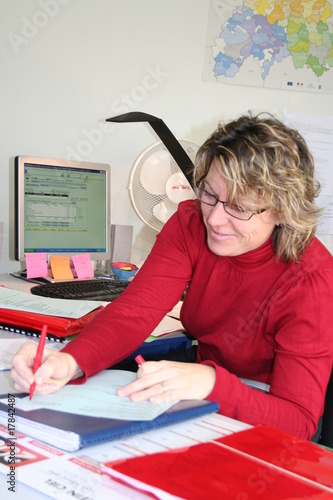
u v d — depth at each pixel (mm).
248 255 1129
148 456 688
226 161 987
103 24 2316
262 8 2562
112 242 2254
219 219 1032
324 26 2678
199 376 913
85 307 1397
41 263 1982
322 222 2766
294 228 1047
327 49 2701
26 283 1896
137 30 2373
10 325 1323
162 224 2244
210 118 2549
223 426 823
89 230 2164
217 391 908
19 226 1956
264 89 2627
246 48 2561
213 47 2504
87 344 1006
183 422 826
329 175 2758
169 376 894
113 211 2436
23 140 2262
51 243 2059
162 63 2432
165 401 850
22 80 2227
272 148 990
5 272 2289
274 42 2605
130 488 628
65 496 601
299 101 2695
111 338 1057
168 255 1262
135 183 2199
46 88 2268
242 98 2594
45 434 730
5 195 2258
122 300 1184
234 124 1051
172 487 607
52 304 1416
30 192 1992
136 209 2221
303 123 2695
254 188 980
